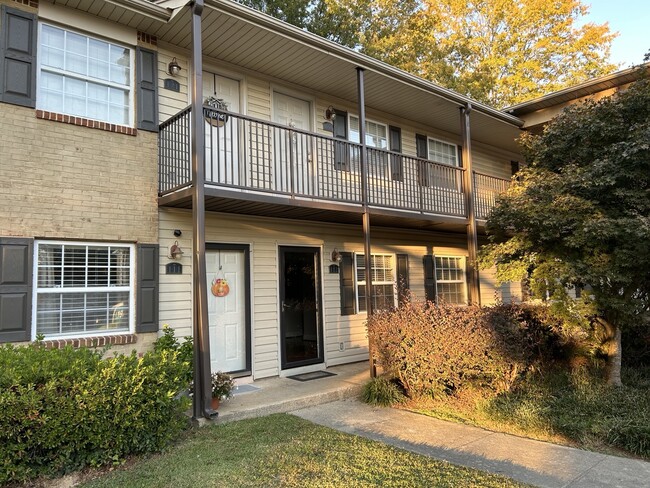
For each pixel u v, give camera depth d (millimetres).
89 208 5852
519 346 6031
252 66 7781
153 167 6480
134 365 4426
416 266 10773
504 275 7188
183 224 6781
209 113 5918
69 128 5770
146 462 4188
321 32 16828
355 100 9500
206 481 3730
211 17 6223
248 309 7523
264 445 4586
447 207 9516
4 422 3572
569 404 5641
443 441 4832
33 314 5406
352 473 3879
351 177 8609
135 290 6172
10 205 5273
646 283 6586
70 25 5887
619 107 6547
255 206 6738
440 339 6031
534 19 21266
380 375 6938
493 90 20828
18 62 5438
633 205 6109
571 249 6484
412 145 10852
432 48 18609
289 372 7906
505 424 5355
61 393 3871
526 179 7426
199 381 5344
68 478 3873
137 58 6461
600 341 7188
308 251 8594
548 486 3719
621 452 4582
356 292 9344
